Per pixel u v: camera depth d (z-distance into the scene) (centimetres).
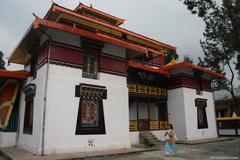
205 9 1340
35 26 1088
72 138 1182
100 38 1315
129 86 1803
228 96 2878
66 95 1205
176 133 1952
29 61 1562
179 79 2019
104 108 1354
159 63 2597
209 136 2108
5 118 1525
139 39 2445
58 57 1220
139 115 2012
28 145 1258
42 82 1192
